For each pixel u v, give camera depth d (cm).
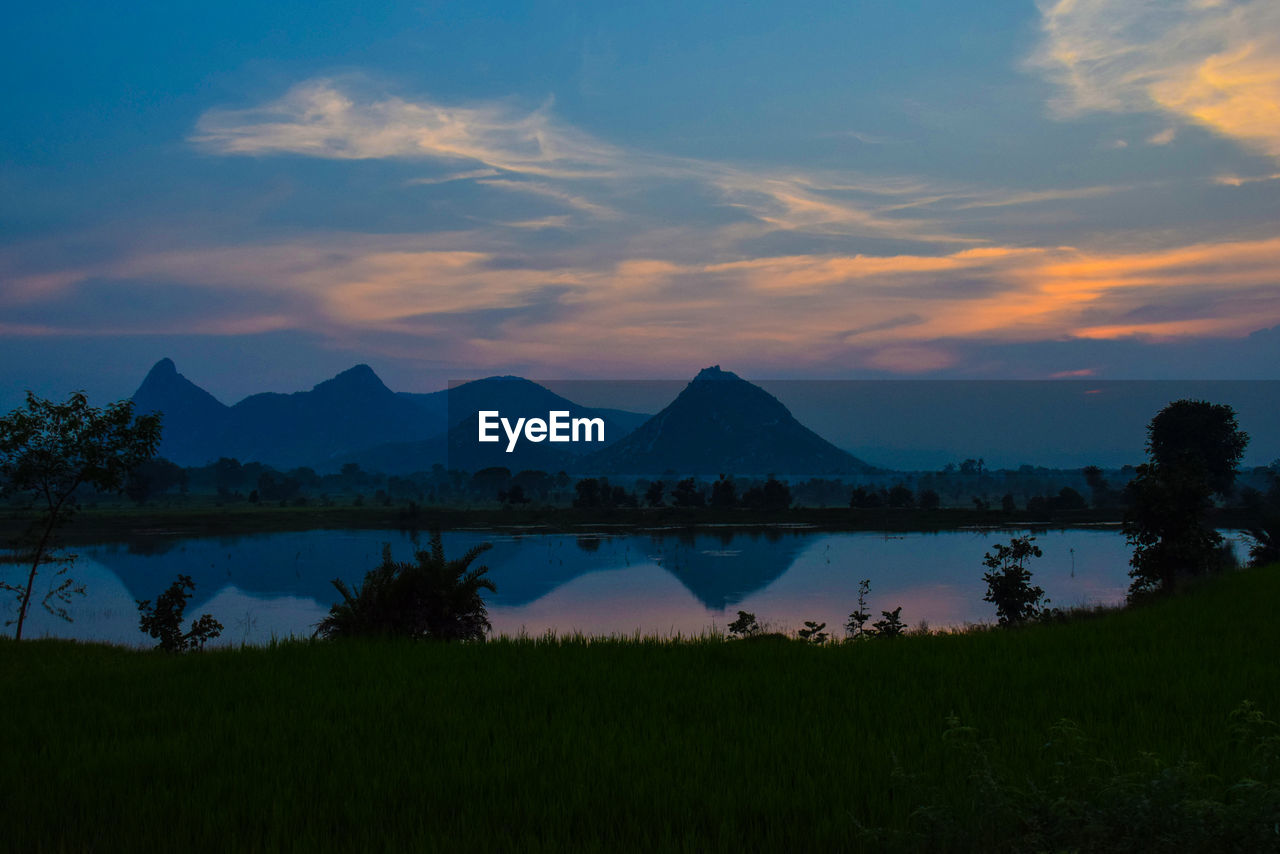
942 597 7644
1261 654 1449
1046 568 9212
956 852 605
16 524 11475
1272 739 754
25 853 672
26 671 1627
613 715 1109
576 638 1794
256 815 748
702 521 16725
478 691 1252
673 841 671
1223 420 6706
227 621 6288
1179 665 1352
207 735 1016
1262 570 3023
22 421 2639
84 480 2747
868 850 651
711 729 1023
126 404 2798
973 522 15888
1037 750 885
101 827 722
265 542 13350
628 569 10094
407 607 1966
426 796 797
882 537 13988
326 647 1697
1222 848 539
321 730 1030
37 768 894
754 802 752
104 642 2500
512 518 17325
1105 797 606
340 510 18375
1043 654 1507
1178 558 3459
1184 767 669
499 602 7612
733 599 7700
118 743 986
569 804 764
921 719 1047
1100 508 17050
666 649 1627
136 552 11725
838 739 959
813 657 1517
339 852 666
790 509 17938
